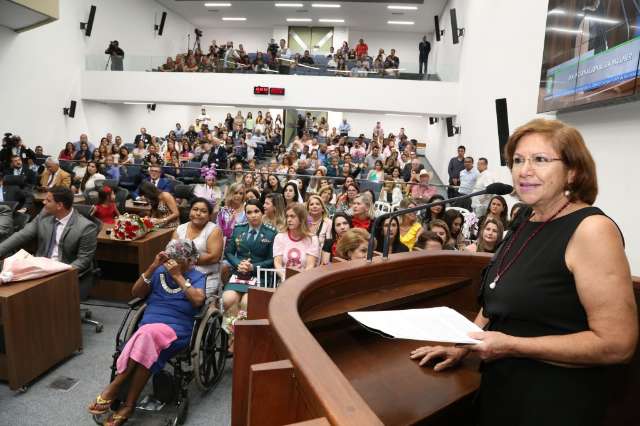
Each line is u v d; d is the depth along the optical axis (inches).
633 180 122.0
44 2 302.8
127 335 101.3
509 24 251.8
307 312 43.9
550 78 174.2
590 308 32.4
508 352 34.4
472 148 330.0
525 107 217.6
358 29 700.7
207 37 740.0
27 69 378.6
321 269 48.5
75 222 132.6
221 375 115.5
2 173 277.6
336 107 422.6
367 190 228.4
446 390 41.7
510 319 37.8
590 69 140.0
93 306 157.6
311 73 423.5
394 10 592.4
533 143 36.2
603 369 35.0
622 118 129.3
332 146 437.7
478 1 332.2
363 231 96.2
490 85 286.0
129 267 162.1
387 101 416.5
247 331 39.0
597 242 32.4
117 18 507.5
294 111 628.4
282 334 31.5
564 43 161.8
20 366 104.0
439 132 523.2
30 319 106.3
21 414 96.8
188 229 130.0
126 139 528.7
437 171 526.3
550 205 36.9
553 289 34.6
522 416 36.3
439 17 588.1
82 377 112.3
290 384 28.9
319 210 157.6
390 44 704.4
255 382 28.4
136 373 92.6
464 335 36.6
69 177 289.6
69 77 430.6
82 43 447.5
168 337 95.1
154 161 336.5
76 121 442.9
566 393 34.6
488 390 39.3
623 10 120.7
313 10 622.2
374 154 415.5
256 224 139.4
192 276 103.7
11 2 278.8
